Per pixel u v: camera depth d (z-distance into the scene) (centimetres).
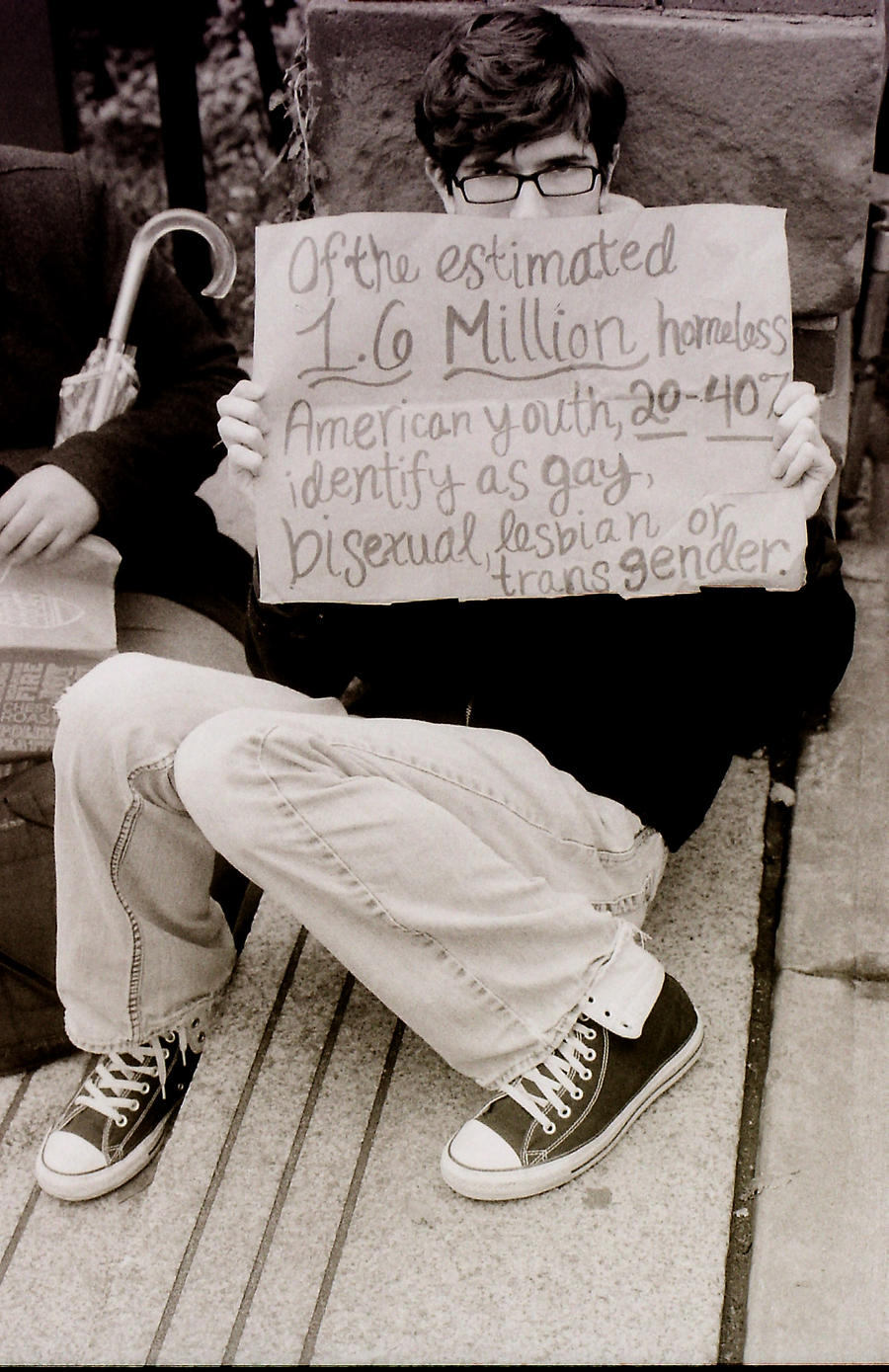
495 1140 158
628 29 192
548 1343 146
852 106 193
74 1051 193
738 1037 174
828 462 155
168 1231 162
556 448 157
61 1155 173
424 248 153
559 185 166
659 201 205
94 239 202
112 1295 156
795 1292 148
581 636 173
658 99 197
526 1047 160
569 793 168
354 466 158
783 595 168
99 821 160
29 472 193
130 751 155
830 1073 167
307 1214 160
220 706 162
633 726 176
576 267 153
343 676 187
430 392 157
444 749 162
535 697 177
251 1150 168
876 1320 144
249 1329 150
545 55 157
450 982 156
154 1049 178
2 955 184
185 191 281
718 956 183
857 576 237
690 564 158
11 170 195
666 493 157
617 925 165
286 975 189
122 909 166
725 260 153
